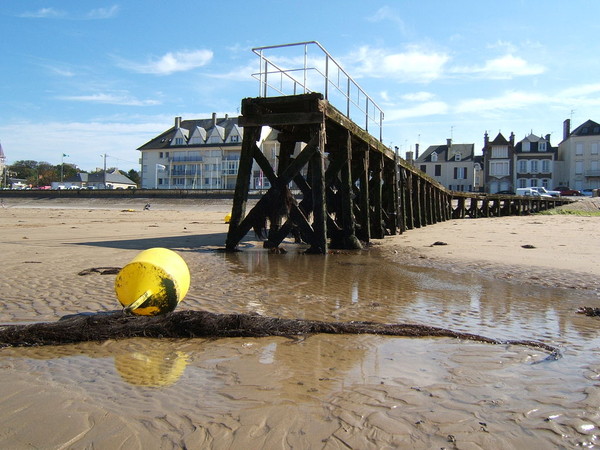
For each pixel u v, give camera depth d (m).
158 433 2.27
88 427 2.32
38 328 3.79
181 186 78.44
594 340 3.91
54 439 2.20
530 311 4.96
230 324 3.98
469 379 3.00
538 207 42.16
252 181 67.19
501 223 22.94
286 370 3.15
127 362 3.29
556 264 8.35
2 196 70.62
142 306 4.32
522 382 2.96
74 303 5.06
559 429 2.35
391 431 2.31
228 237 10.38
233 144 75.00
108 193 63.72
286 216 10.30
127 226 19.55
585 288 6.25
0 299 5.22
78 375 3.03
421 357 3.43
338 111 10.45
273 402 2.63
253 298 5.48
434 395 2.75
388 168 16.19
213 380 2.96
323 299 5.48
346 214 11.13
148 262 4.37
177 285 4.41
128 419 2.41
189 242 12.48
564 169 77.44
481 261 8.84
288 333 3.97
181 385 2.88
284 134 11.48
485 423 2.40
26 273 6.98
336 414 2.49
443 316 4.73
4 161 148.75
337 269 7.91
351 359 3.38
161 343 3.75
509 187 74.38
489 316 4.74
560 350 3.61
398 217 15.91
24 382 2.89
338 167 11.14
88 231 16.34
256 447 2.16
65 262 8.22
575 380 3.00
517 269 7.83
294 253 10.12
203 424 2.36
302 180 10.97
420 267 8.17
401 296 5.70
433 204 23.62
